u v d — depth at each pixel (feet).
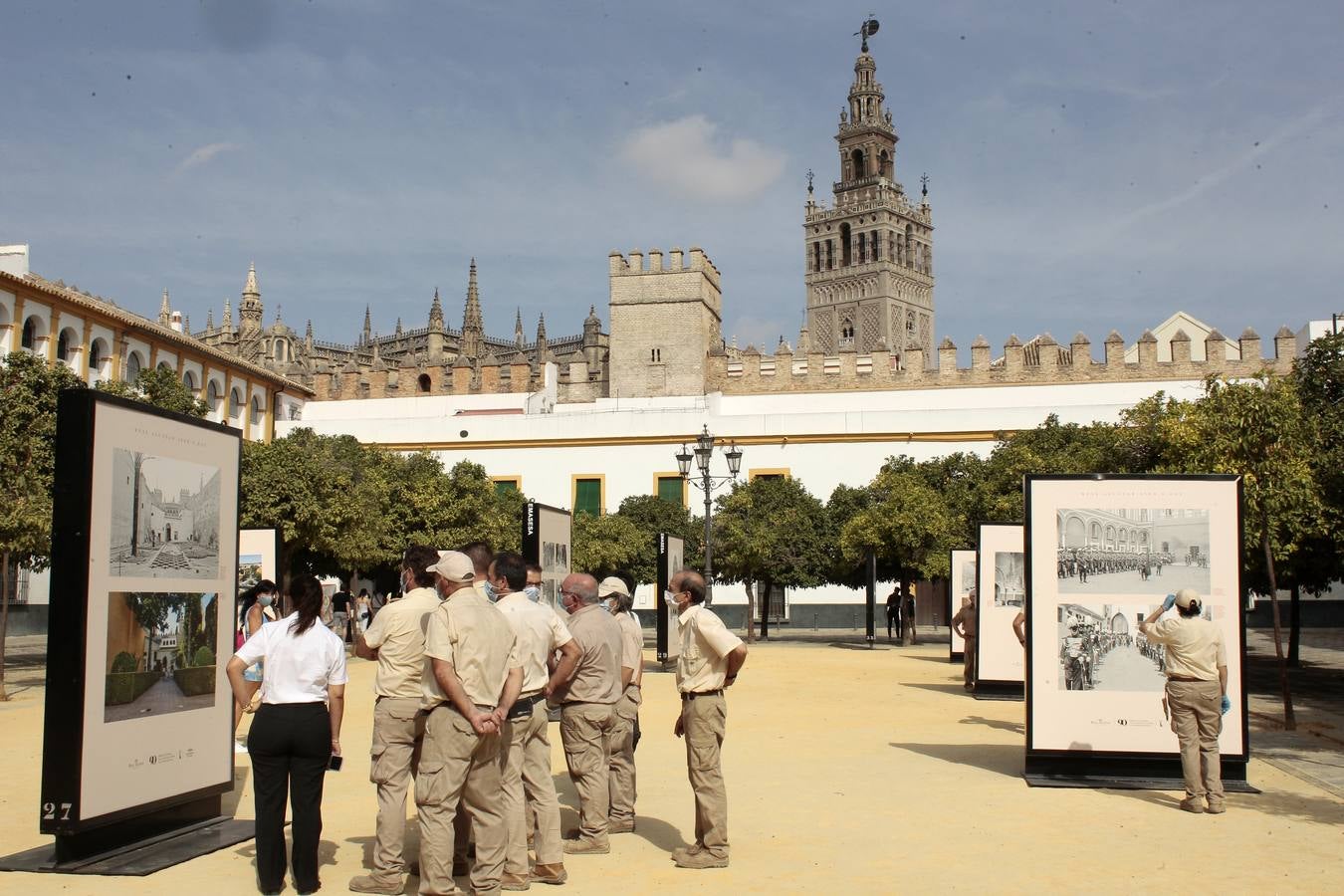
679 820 36.96
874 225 432.25
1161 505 44.68
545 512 68.23
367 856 32.17
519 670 28.27
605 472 190.29
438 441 195.83
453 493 143.43
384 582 154.10
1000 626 74.38
